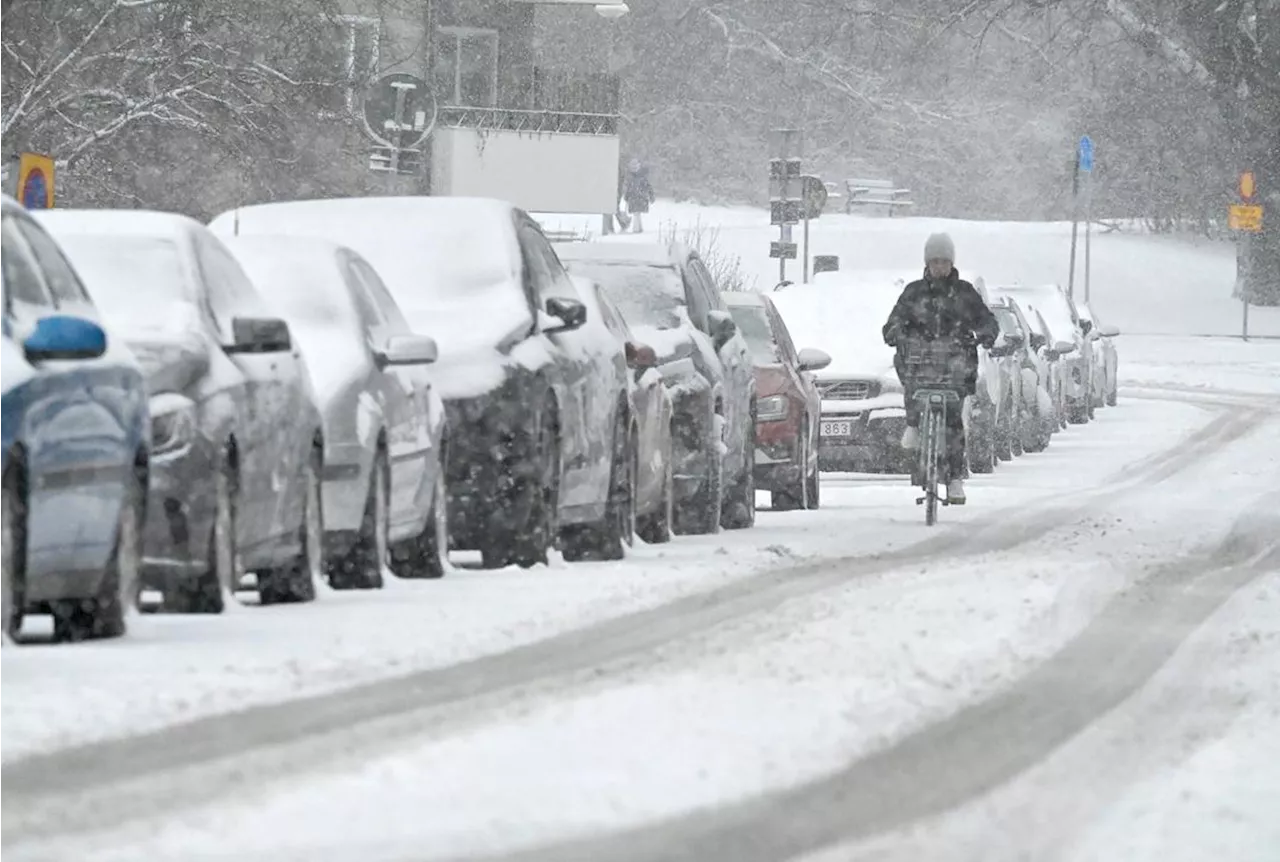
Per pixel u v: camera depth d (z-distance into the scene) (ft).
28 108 218.59
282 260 104.99
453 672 70.03
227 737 56.75
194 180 273.95
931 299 149.07
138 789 49.39
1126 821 47.96
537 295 117.29
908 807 48.93
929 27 529.86
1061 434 288.92
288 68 264.11
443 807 47.50
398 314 111.75
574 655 74.54
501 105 399.85
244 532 87.10
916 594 95.45
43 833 44.34
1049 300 320.91
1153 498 168.55
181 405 82.23
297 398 92.32
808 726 59.41
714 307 157.48
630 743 56.18
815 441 175.83
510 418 108.99
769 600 92.94
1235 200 605.31
